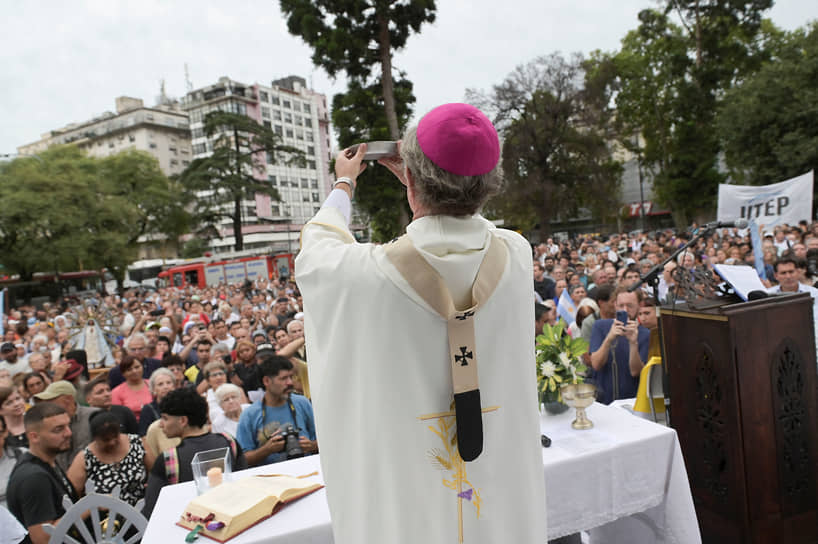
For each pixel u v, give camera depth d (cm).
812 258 607
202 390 590
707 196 3575
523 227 4006
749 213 1354
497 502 128
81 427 450
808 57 2439
